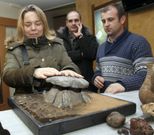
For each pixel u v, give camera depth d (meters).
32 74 0.96
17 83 1.04
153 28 2.71
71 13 2.25
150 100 0.72
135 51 1.57
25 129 0.64
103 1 3.39
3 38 3.95
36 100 0.81
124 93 1.09
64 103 0.72
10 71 1.07
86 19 3.76
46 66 1.20
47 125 0.56
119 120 0.62
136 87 1.27
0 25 3.95
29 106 0.73
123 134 0.58
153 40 2.72
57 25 4.79
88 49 2.17
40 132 0.56
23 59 1.19
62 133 0.59
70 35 2.25
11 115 0.77
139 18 2.88
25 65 1.14
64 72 0.85
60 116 0.63
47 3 4.29
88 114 0.64
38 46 1.23
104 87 1.59
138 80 1.29
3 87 3.84
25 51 1.21
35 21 1.21
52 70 0.90
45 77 0.86
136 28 2.93
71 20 2.21
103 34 3.35
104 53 1.73
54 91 0.78
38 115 0.64
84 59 2.19
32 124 0.60
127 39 1.64
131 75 1.48
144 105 0.69
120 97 0.98
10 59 1.18
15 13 4.24
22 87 1.06
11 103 0.83
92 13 3.63
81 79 0.79
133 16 2.96
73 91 0.75
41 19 1.24
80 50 2.18
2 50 3.89
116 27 1.64
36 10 1.23
